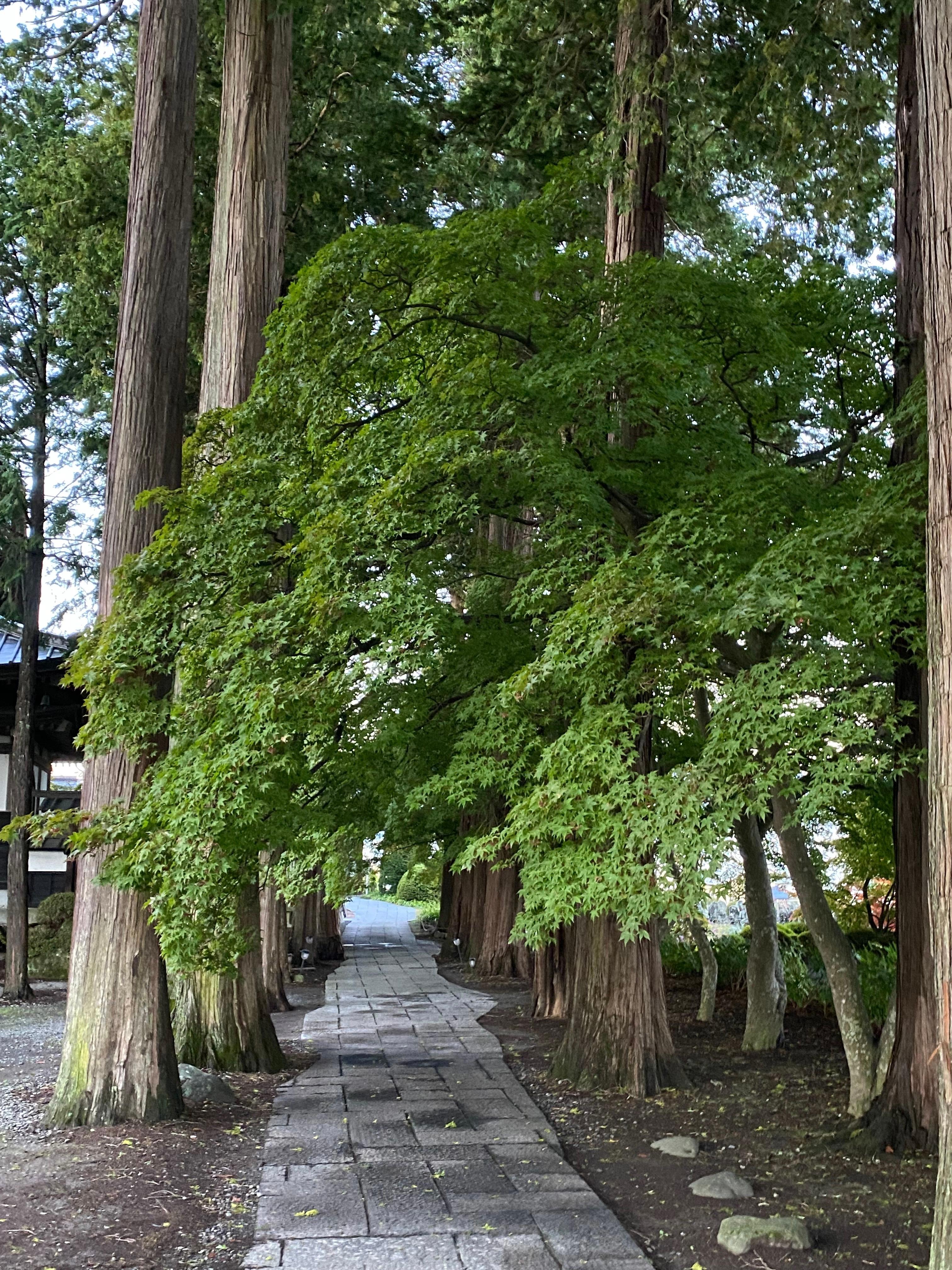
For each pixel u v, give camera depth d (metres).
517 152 13.39
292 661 6.40
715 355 7.45
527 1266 4.65
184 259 8.69
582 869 5.73
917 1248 4.96
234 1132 7.22
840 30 8.41
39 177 14.40
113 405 8.50
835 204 9.80
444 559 7.09
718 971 16.14
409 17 13.06
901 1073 6.95
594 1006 9.23
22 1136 6.91
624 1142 7.15
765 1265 4.78
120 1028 7.44
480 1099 8.49
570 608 5.62
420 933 35.38
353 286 6.78
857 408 8.05
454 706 7.73
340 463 6.78
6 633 22.17
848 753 5.36
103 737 7.38
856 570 4.89
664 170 9.96
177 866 6.36
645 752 8.21
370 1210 5.45
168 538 7.38
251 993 10.02
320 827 7.33
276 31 11.31
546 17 11.41
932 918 3.63
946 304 3.78
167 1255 4.77
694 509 5.86
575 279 7.40
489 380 6.58
